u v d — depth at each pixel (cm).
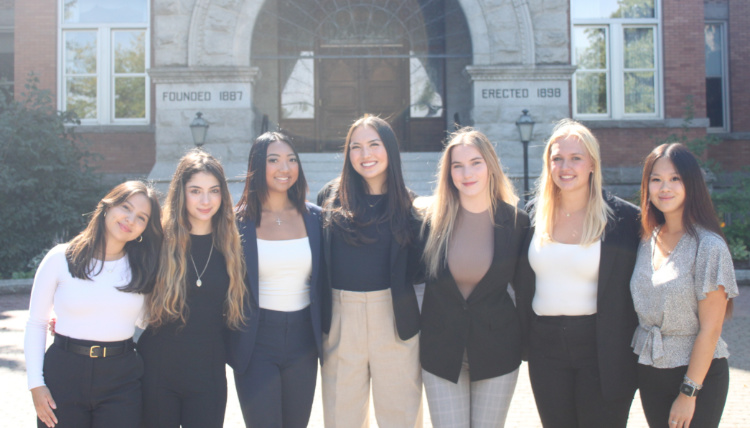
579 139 353
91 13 1641
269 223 387
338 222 378
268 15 1641
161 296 342
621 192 1498
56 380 326
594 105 1598
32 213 1227
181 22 1400
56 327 334
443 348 368
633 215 359
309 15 1636
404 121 1670
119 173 1591
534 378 363
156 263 345
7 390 559
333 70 1677
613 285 346
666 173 332
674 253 329
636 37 1591
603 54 1593
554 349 353
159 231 350
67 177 1316
